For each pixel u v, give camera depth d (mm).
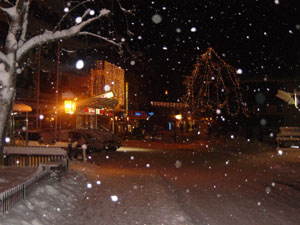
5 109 7926
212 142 36156
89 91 41000
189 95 36500
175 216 6809
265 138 35625
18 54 8070
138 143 39469
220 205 8086
